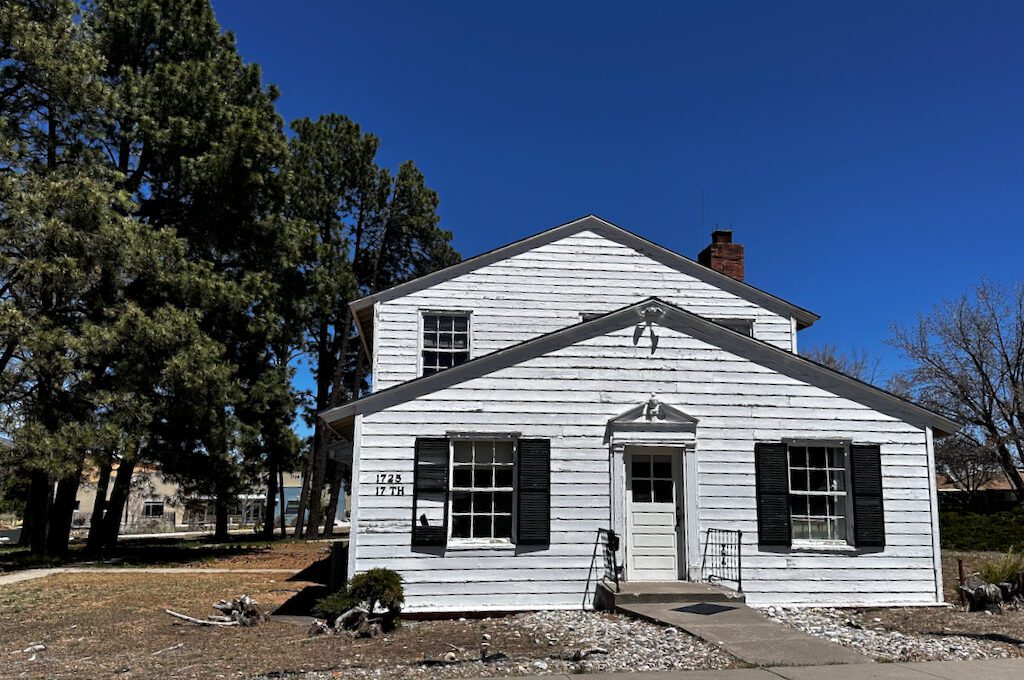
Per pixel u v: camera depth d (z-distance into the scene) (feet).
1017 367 98.63
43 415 64.95
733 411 41.09
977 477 109.91
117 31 79.51
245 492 115.85
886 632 33.19
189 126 78.07
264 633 34.37
